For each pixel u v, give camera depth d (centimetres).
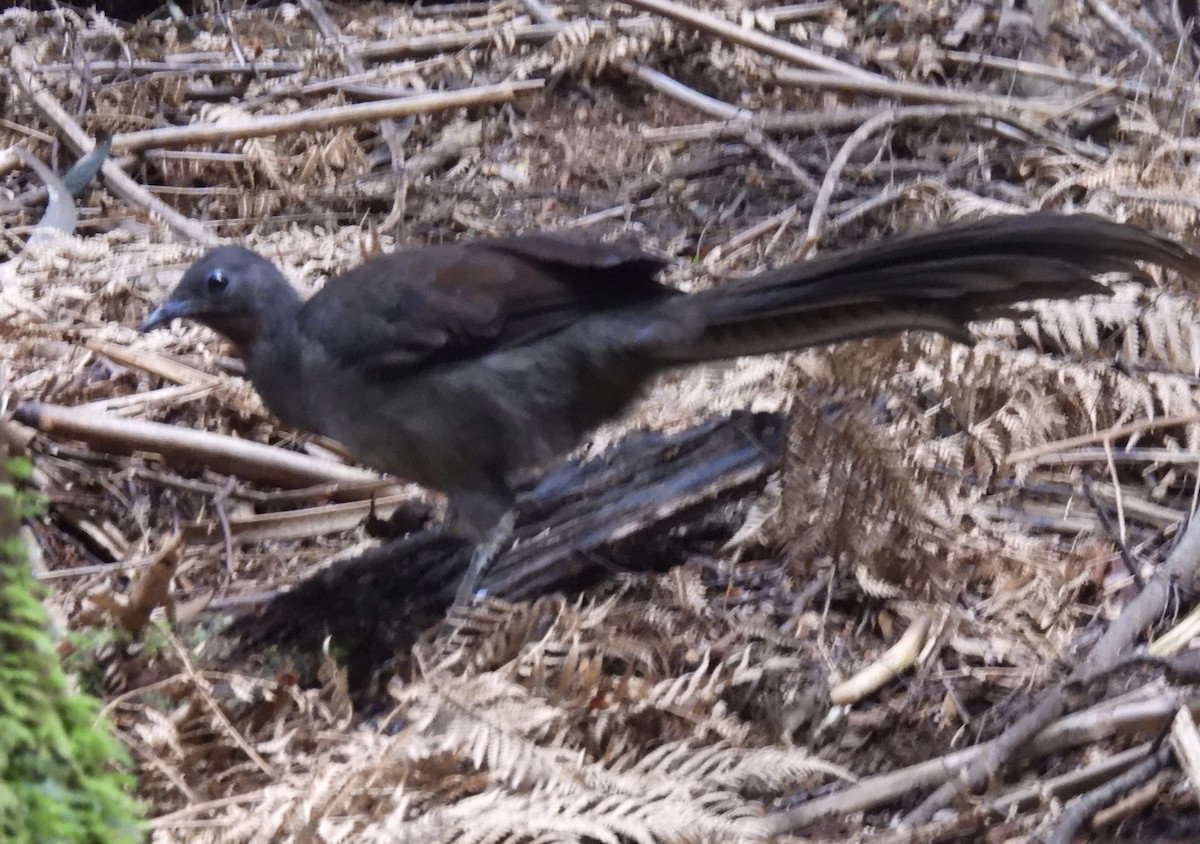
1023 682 346
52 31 697
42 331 462
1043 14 702
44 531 395
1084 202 515
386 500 422
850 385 414
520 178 601
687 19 653
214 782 295
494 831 265
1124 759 302
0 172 571
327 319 364
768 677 345
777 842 280
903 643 356
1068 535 411
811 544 383
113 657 328
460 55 659
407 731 279
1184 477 430
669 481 400
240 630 359
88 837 232
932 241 317
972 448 427
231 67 653
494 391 363
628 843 283
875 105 641
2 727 219
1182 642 345
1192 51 692
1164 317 448
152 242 542
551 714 290
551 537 390
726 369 436
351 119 604
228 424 455
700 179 602
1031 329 452
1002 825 290
